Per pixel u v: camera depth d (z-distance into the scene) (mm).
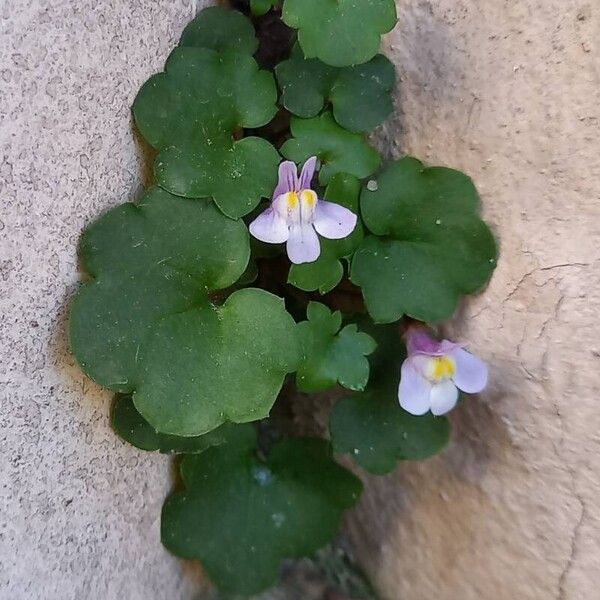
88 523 62
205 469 70
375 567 81
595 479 63
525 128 60
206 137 59
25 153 50
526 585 69
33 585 57
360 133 64
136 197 61
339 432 69
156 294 57
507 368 65
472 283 65
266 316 59
